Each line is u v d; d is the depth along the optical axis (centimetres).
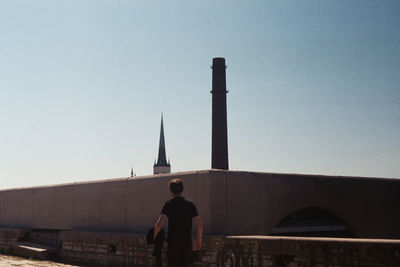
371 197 1441
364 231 1398
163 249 1033
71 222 1454
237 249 892
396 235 1499
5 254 1555
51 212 1546
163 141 14262
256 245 858
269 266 831
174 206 566
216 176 1038
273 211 1148
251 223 1090
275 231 1163
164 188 1147
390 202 1503
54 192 1547
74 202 1453
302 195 1234
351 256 716
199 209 1047
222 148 5659
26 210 1675
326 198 1302
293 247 796
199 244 566
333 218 1374
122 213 1269
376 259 688
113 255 1175
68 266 1121
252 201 1102
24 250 1452
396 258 664
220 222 1027
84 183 1426
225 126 5722
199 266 968
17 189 1745
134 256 1110
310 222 1293
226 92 5825
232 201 1059
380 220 1454
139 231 1207
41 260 1337
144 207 1202
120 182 1291
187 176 1088
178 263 552
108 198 1323
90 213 1381
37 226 1603
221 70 5825
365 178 1441
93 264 1237
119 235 1161
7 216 1780
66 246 1349
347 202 1362
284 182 1191
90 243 1258
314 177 1279
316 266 761
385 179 1515
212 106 5772
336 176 1349
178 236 556
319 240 761
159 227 559
